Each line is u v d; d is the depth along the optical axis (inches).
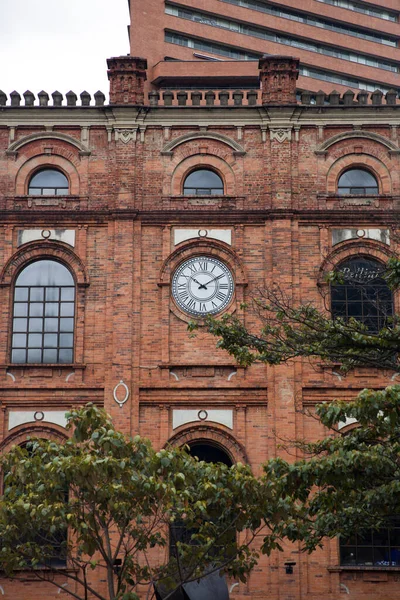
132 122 1711.4
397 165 1711.4
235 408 1604.3
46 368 1617.9
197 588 1181.7
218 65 2837.1
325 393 1604.3
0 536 1167.6
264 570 1534.2
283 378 1603.1
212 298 1656.0
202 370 1616.6
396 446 1148.5
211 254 1670.8
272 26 3371.1
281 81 1737.2
